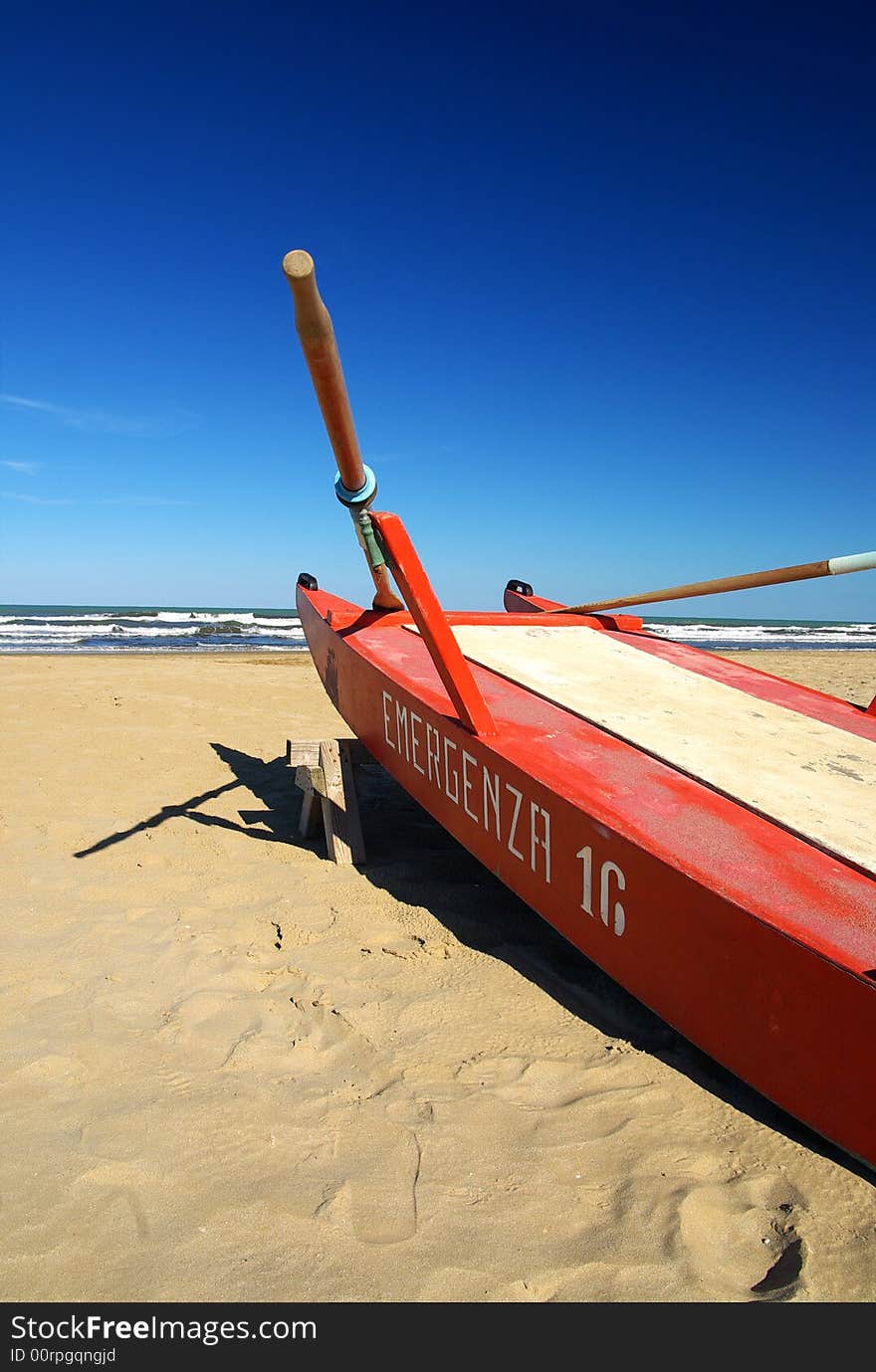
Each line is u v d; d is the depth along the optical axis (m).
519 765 2.77
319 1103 2.16
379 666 4.03
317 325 2.49
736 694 3.84
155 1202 1.80
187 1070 2.31
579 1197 1.82
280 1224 1.74
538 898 2.70
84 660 14.17
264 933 3.21
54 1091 2.21
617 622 5.17
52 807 4.84
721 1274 1.63
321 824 4.45
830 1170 1.89
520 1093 2.20
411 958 3.00
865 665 17.72
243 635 27.36
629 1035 2.50
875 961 1.77
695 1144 1.99
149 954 3.02
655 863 2.18
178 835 4.40
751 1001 1.94
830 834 2.35
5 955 3.00
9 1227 1.72
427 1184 1.86
